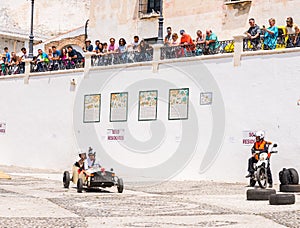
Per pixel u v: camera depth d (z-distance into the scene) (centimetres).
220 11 4462
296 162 3391
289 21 3616
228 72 3712
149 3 4984
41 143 4738
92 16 5328
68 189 3012
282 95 3484
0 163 5006
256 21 4250
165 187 3253
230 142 3659
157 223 1791
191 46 3916
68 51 4691
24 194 2664
